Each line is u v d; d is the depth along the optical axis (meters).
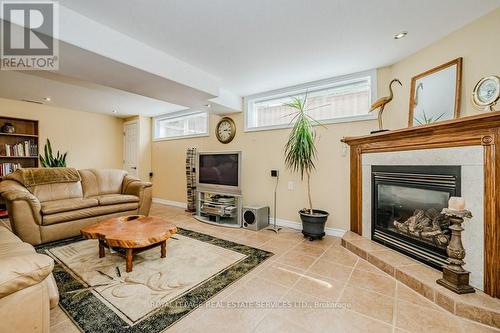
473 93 1.87
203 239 2.97
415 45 2.33
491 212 1.55
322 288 1.82
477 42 1.90
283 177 3.64
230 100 3.81
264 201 3.84
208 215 4.10
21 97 4.01
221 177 3.82
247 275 2.02
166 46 2.34
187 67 2.75
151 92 3.02
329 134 3.21
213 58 2.61
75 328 1.35
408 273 1.84
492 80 1.74
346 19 1.90
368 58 2.61
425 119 2.31
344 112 3.18
